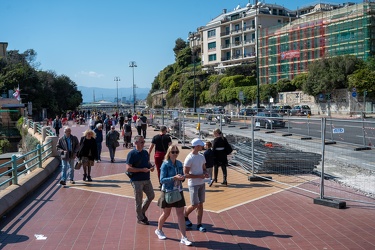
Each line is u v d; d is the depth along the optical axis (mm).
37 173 12516
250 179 12086
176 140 24781
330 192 10367
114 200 10117
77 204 9742
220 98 74000
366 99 48812
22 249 6668
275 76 73188
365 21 57469
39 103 72250
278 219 8102
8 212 9031
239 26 85125
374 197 9773
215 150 11648
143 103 188750
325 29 63312
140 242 6902
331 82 52344
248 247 6559
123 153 20328
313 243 6672
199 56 103812
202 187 7535
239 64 81188
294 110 47469
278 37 72250
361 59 54062
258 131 20922
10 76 70375
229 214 8555
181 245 6719
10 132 50938
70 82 91438
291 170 12781
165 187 6824
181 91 86188
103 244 6840
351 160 13570
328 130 19922
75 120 54188
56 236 7324
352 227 7484
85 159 12625
